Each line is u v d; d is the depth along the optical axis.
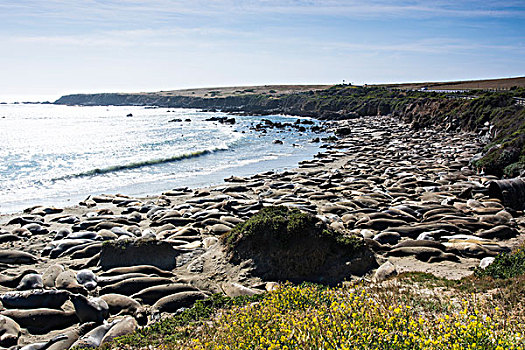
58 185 28.47
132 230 18.12
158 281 12.37
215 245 14.89
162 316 10.77
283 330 7.23
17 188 27.22
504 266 10.72
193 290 11.92
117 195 25.19
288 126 73.12
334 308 8.05
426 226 16.83
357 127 71.19
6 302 10.96
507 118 41.16
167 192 26.14
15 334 9.61
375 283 11.56
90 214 21.05
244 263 13.42
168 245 14.89
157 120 87.44
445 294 9.62
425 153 39.75
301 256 13.14
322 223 14.05
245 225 14.25
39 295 11.11
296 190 25.67
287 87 174.38
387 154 40.56
